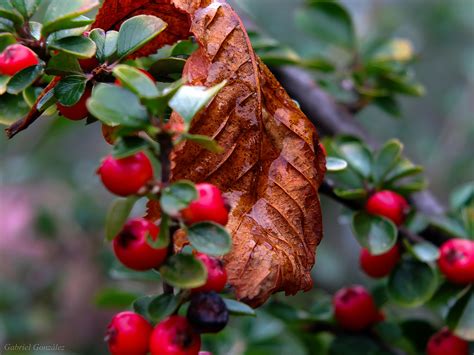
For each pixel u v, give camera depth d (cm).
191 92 16
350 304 26
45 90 18
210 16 19
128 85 15
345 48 32
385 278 27
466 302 23
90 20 17
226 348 30
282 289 18
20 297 50
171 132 16
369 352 26
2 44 20
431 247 23
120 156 15
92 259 54
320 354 28
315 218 18
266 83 19
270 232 18
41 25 18
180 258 16
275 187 18
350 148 24
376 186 23
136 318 17
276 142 18
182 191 15
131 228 16
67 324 52
